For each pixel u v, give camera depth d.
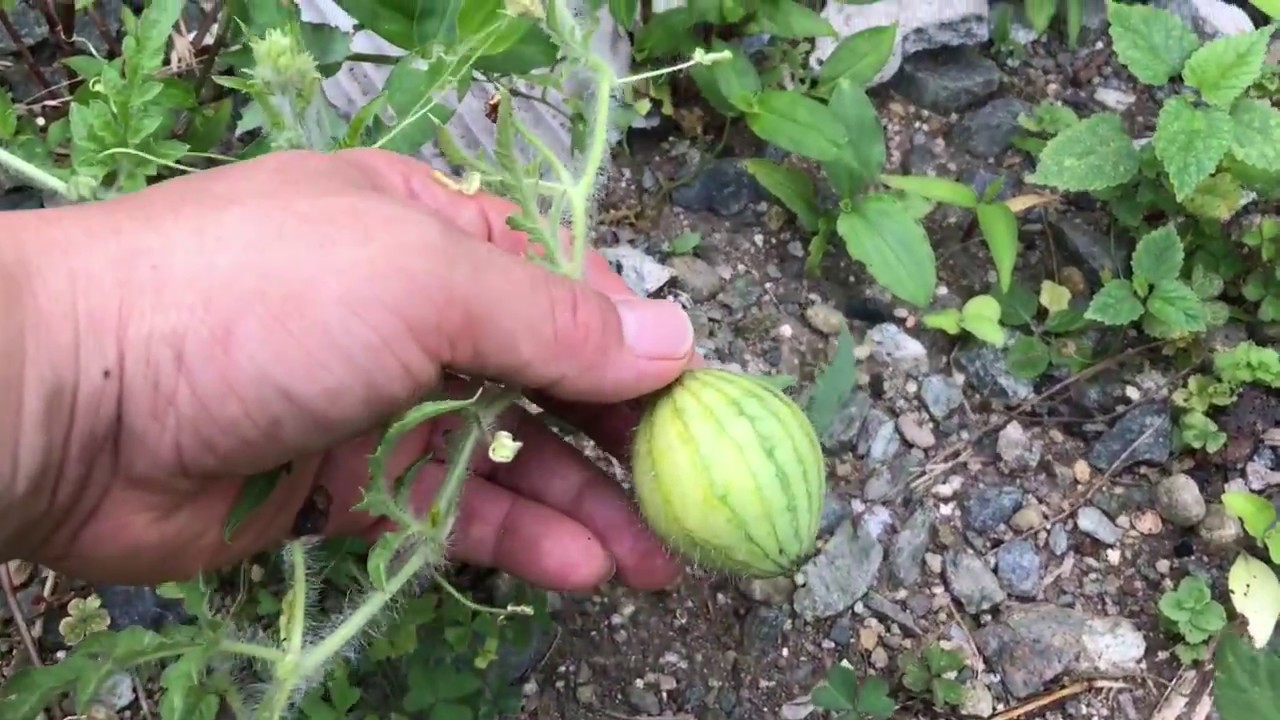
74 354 0.30
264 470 0.34
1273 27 0.51
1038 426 0.52
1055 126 0.56
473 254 0.31
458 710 0.43
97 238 0.30
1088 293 0.54
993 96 0.58
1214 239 0.54
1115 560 0.49
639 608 0.48
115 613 0.46
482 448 0.41
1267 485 0.50
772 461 0.33
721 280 0.53
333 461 0.39
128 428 0.32
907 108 0.58
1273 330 0.53
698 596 0.48
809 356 0.52
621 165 0.55
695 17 0.51
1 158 0.37
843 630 0.48
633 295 0.40
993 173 0.56
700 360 0.38
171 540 0.36
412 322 0.31
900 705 0.47
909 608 0.48
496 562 0.42
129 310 0.30
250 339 0.30
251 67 0.43
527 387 0.35
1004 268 0.51
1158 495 0.50
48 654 0.46
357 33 0.53
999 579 0.49
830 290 0.53
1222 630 0.47
